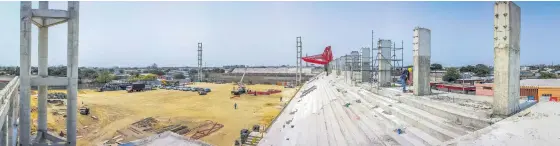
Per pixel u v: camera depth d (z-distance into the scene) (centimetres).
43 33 2814
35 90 7838
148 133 3772
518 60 1667
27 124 2522
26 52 2464
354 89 4097
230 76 15000
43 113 2894
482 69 9088
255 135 2786
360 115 2506
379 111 2400
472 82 4616
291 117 3675
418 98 2386
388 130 1886
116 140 3450
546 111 1565
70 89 2628
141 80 12188
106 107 5769
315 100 4722
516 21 1627
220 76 15288
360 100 3158
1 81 4241
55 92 7719
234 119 4697
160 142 2305
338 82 6362
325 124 2600
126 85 9531
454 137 1457
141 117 4806
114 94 8131
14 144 2609
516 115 1542
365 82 4741
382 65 3625
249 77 14388
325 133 2262
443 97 2442
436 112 1870
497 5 1600
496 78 1590
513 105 1589
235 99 7331
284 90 9812
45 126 2909
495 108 1586
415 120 1834
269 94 8456
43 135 2881
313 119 3012
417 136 1636
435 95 2611
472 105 1927
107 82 10700
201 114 5175
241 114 5169
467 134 1343
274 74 15538
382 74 3622
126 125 4203
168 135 2462
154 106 6097
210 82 13825
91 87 9825
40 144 2652
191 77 15888
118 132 3819
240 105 6303
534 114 1519
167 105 6278
